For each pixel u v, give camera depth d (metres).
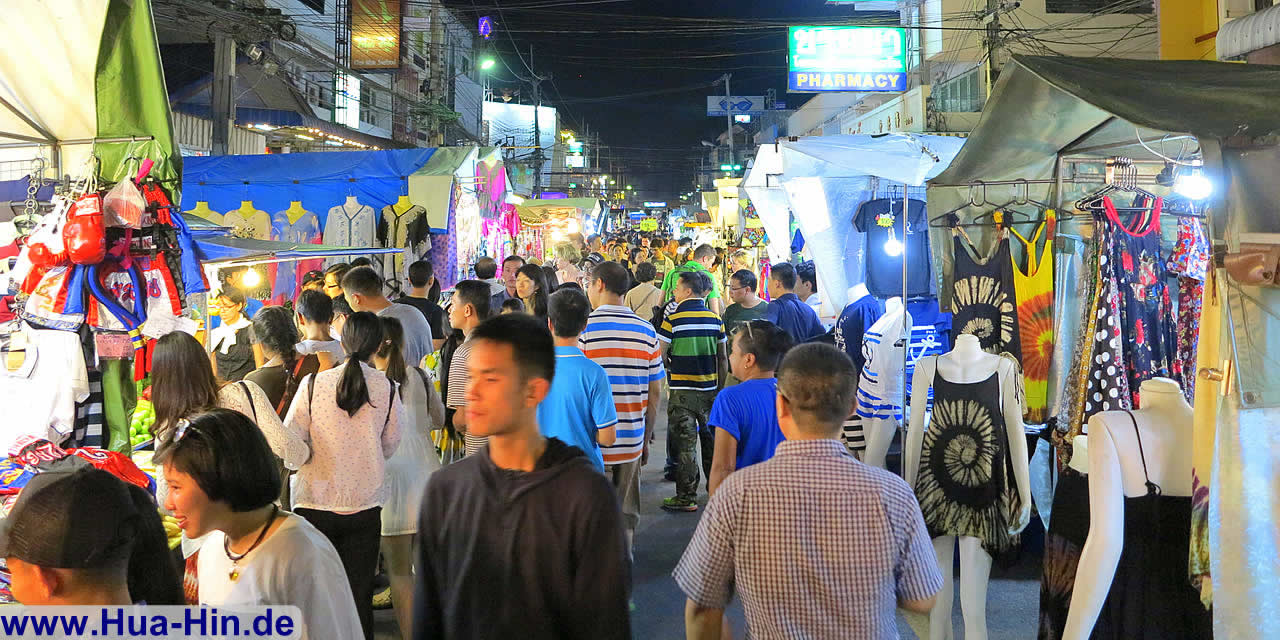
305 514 3.91
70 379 4.07
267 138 18.61
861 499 2.37
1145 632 3.10
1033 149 5.36
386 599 5.20
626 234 37.34
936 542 4.45
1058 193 5.55
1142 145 5.15
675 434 7.23
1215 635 3.02
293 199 10.66
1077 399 5.23
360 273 5.57
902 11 29.22
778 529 2.38
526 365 2.10
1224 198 3.16
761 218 10.30
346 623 2.37
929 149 7.38
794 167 7.97
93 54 4.24
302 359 4.48
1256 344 3.09
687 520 6.97
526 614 2.04
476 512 2.09
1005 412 4.30
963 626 4.83
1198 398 3.26
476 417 2.09
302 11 25.11
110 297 4.08
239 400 3.63
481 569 2.07
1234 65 4.25
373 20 22.53
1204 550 3.09
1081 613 3.03
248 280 7.62
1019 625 4.81
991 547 4.22
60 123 4.44
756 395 4.16
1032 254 5.63
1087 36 25.42
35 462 3.67
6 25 4.17
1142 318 5.25
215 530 2.35
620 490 5.34
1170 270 5.41
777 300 7.33
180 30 16.84
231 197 10.70
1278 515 3.04
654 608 5.16
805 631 2.35
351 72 22.61
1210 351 3.30
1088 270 5.34
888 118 30.34
